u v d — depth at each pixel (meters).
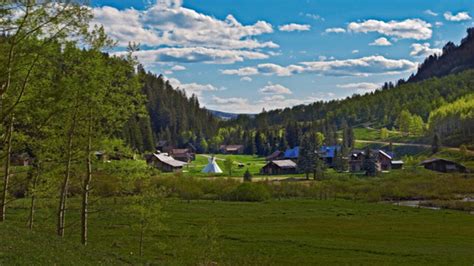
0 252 24.02
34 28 31.50
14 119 35.50
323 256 48.97
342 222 74.81
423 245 55.47
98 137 37.06
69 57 34.19
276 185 124.50
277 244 55.25
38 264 23.78
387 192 118.31
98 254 31.16
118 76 36.69
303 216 81.06
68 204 58.38
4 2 30.33
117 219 64.94
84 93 33.75
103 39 35.31
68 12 32.19
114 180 39.16
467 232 65.69
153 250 49.56
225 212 83.88
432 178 142.12
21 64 31.56
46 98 32.84
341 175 169.38
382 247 53.56
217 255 48.16
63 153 37.75
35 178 40.03
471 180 135.88
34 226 46.16
